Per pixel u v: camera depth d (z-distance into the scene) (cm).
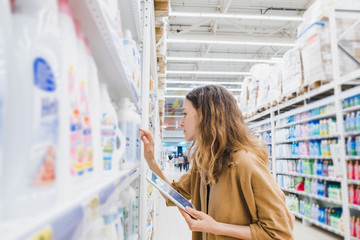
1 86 30
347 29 359
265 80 560
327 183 409
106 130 75
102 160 68
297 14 917
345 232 338
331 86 362
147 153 160
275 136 557
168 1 243
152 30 210
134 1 117
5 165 31
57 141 38
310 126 439
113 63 84
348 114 349
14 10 37
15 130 32
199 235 143
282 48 1153
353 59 359
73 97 49
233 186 111
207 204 130
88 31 64
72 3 53
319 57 373
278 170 549
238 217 111
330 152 388
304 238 389
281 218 104
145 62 158
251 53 1243
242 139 123
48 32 39
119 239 81
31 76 34
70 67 48
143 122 158
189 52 1241
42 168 34
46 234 28
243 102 673
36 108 34
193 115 133
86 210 41
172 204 155
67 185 42
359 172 329
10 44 33
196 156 133
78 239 38
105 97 77
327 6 367
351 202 342
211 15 682
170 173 1617
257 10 908
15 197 31
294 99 452
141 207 151
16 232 25
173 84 1781
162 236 409
